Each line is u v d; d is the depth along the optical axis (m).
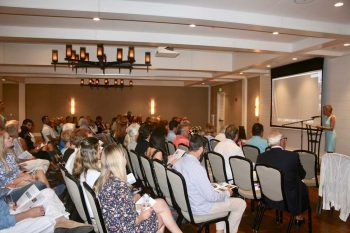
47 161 4.39
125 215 1.97
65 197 3.43
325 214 3.93
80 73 9.98
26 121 6.56
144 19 4.17
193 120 15.44
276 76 8.68
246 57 8.09
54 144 5.84
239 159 3.29
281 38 6.04
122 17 4.07
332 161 3.63
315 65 7.09
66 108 14.34
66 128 5.19
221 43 6.09
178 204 2.79
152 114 15.02
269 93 9.41
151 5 3.97
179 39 5.93
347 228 3.46
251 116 10.70
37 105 14.10
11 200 2.60
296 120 7.92
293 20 4.62
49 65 7.66
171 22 4.32
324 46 5.70
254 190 3.24
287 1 3.93
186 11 4.09
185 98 15.34
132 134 5.54
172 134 5.96
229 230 2.77
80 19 4.97
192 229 3.43
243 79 11.08
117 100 14.77
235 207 2.77
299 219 3.55
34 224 2.23
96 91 14.58
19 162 4.13
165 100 15.16
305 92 7.54
